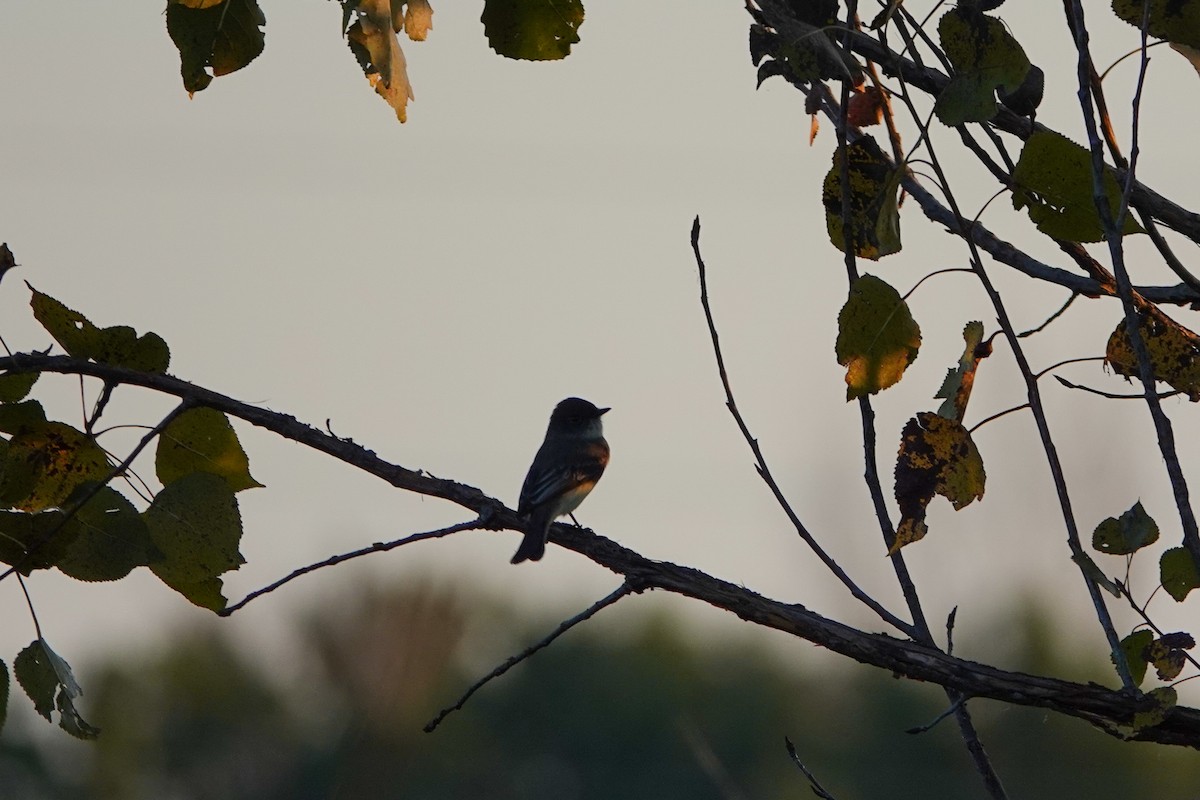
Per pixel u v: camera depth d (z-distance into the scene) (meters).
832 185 9.85
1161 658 8.54
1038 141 8.88
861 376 9.09
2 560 8.38
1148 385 8.01
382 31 8.06
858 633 8.95
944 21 9.04
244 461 9.40
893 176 9.22
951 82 9.08
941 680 8.80
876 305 8.95
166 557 8.59
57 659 8.38
